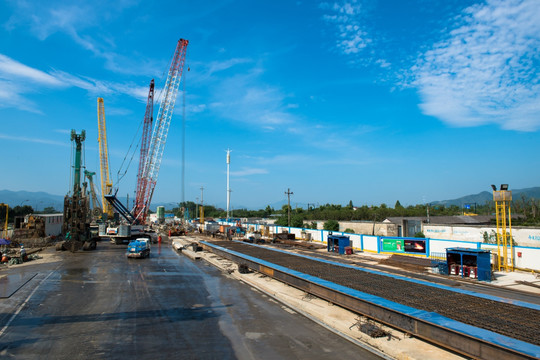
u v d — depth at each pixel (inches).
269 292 662.5
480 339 307.7
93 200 4163.4
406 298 476.1
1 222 2807.6
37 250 1483.8
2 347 387.2
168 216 5447.8
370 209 3358.8
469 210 3403.1
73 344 396.2
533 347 288.7
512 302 456.1
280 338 413.4
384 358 353.7
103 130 4212.6
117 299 612.7
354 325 438.3
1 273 906.7
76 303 584.7
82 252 1453.0
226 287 714.2
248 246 1304.1
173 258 1242.0
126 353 370.0
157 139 3083.2
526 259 841.5
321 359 353.1
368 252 1257.4
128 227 1883.6
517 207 2913.4
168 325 464.1
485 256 754.2
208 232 2488.9
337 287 536.1
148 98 3282.5
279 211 5703.7
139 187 3169.3
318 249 1392.7
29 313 524.1
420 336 371.6
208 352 372.5
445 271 826.8
